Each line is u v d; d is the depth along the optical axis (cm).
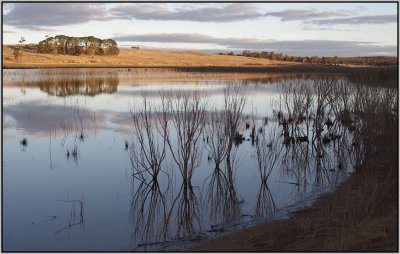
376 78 2180
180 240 1044
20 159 1702
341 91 2227
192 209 1255
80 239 1048
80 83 4912
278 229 1074
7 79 5412
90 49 12300
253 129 2025
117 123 2356
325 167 1642
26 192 1362
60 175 1523
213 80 5194
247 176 1532
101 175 1526
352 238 925
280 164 1681
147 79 5397
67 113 2736
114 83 4831
